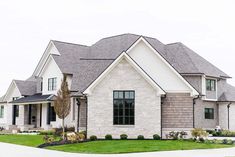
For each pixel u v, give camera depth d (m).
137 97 31.05
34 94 51.38
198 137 31.03
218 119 48.34
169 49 46.06
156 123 30.80
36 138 34.16
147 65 33.66
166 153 21.91
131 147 24.67
